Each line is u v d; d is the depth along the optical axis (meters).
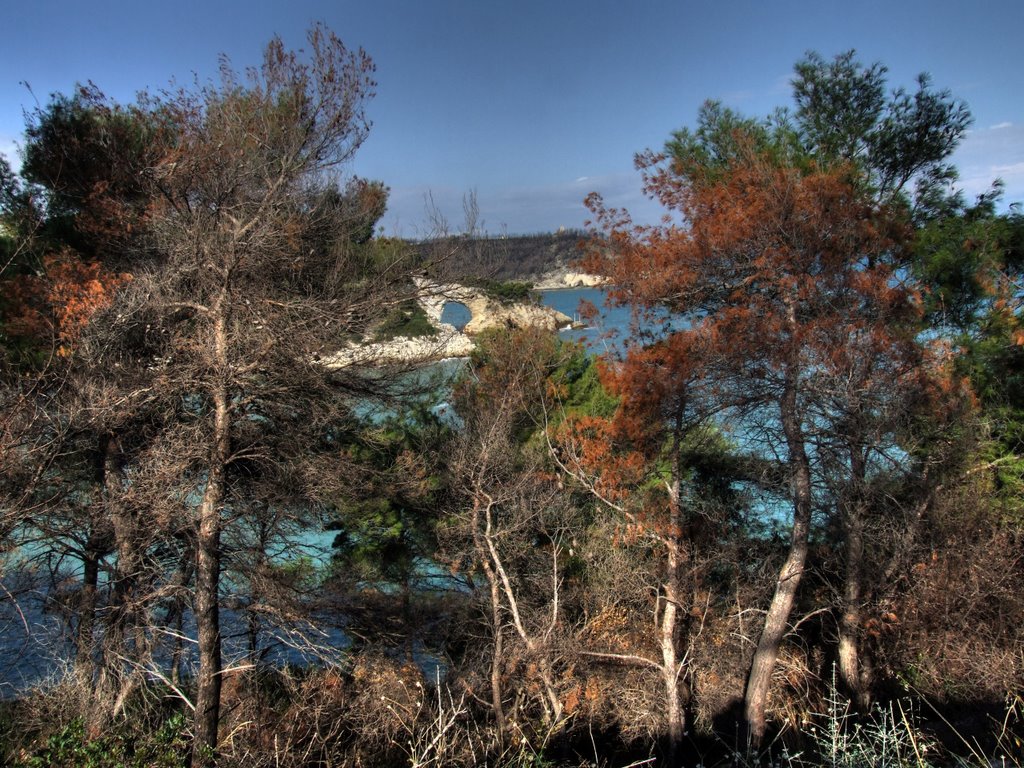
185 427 11.30
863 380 11.63
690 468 15.30
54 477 11.91
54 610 11.73
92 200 12.98
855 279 11.50
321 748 11.19
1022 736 8.51
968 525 13.73
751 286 12.40
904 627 14.07
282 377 11.74
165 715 11.74
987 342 13.20
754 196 11.75
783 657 14.63
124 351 12.66
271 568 12.45
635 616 14.94
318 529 14.34
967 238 13.05
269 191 12.56
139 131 13.27
